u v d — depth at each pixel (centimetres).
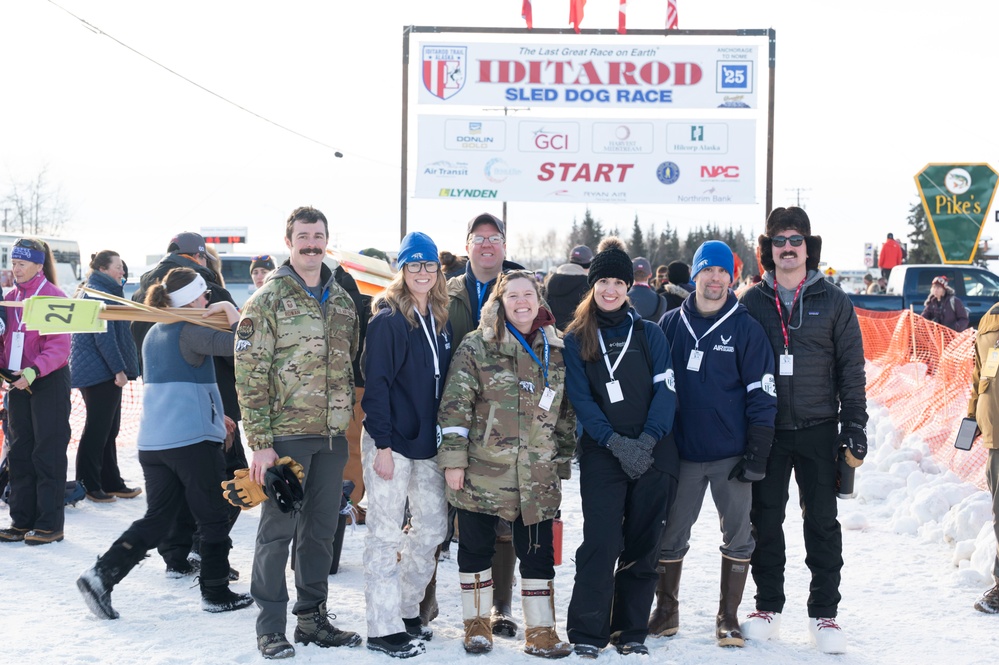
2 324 622
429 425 443
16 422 632
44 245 649
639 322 452
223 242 3066
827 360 460
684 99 1543
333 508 445
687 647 450
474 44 1546
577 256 859
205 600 491
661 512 442
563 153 1562
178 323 491
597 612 436
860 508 759
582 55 1544
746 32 1539
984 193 2170
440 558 614
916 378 1116
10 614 477
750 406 448
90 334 735
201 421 486
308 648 439
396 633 433
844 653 444
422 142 1560
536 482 433
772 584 466
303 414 427
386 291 448
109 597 473
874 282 2519
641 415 441
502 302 444
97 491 755
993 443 518
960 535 628
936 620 492
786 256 461
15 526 634
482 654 435
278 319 425
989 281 1945
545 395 438
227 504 496
